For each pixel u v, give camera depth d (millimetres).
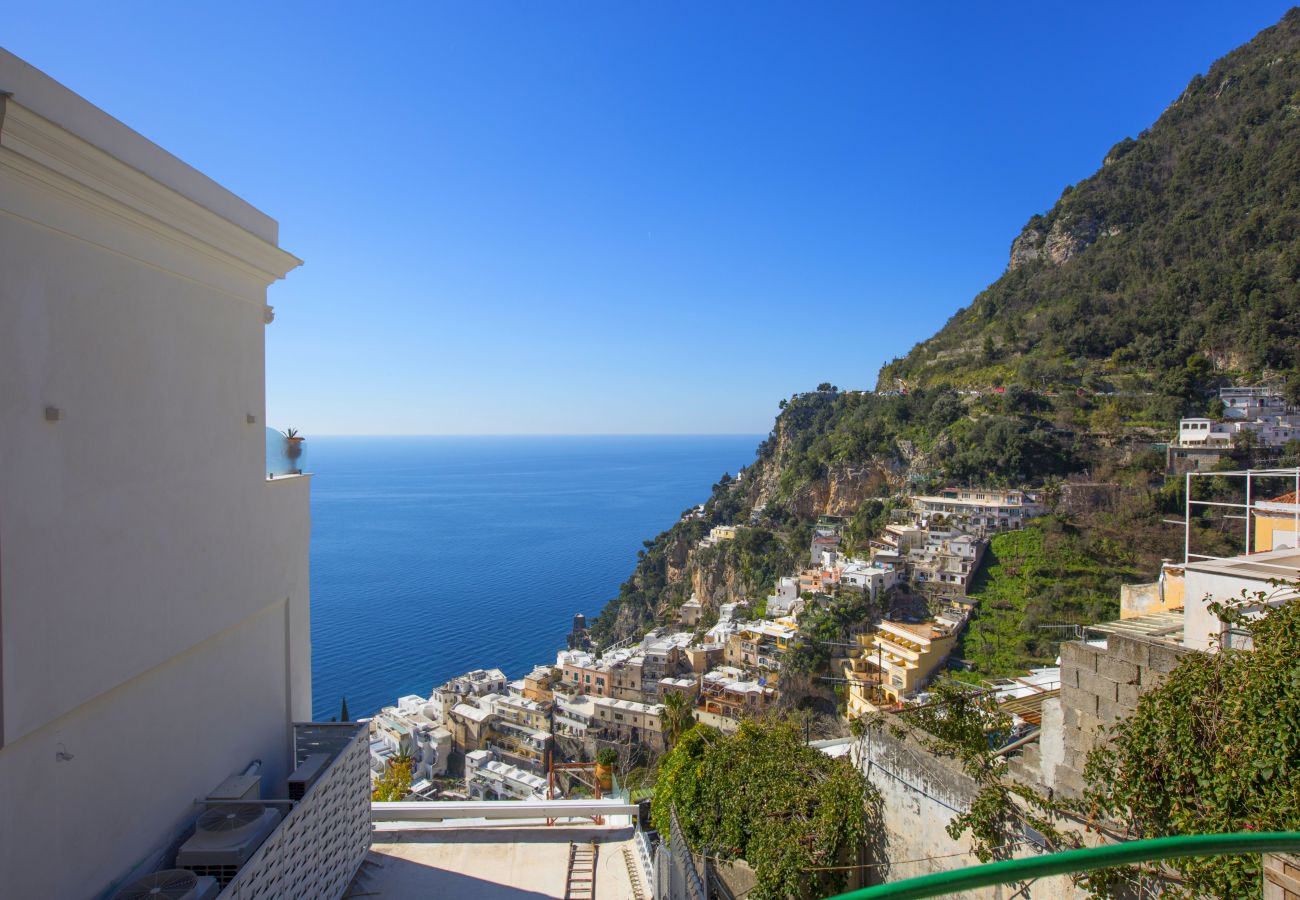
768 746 10312
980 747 8578
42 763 5176
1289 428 56781
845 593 55406
